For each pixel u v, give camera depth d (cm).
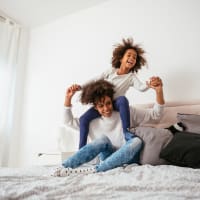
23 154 244
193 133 113
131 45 175
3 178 79
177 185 70
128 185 71
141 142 117
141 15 199
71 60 233
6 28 253
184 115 135
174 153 104
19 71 265
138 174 86
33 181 79
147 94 180
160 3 192
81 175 90
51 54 251
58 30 253
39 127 239
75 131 203
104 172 94
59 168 98
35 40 270
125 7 210
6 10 246
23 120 254
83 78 220
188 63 169
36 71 259
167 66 178
